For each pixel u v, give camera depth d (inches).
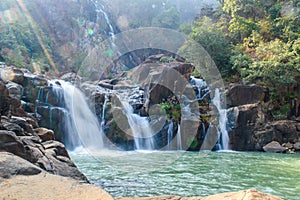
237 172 229.8
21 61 681.0
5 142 102.2
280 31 668.7
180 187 174.9
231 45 609.3
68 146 387.5
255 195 67.3
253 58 595.5
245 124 457.4
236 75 562.6
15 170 84.7
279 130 451.5
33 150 120.5
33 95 396.2
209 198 79.4
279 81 505.4
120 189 163.6
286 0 707.4
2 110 178.4
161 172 210.5
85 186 81.3
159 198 100.7
